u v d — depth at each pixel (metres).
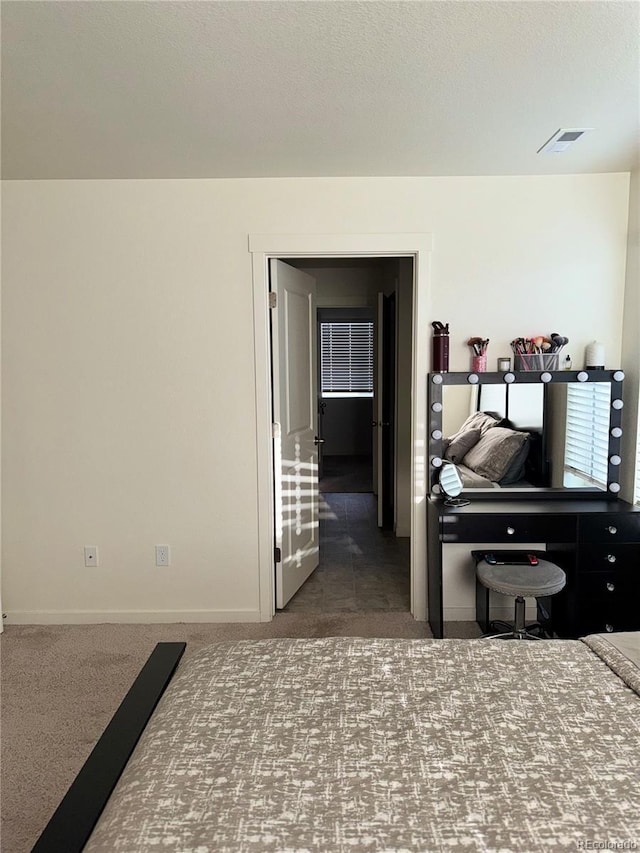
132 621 3.41
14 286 3.21
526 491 3.27
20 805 2.00
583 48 1.79
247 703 1.55
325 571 4.24
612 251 3.18
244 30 1.68
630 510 2.95
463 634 3.21
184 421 3.29
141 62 1.86
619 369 3.25
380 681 1.65
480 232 3.17
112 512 3.35
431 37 1.73
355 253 3.20
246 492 3.33
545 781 1.25
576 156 2.82
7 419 3.29
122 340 3.25
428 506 3.27
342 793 1.23
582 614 2.95
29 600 3.41
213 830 1.13
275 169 3.00
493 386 3.21
